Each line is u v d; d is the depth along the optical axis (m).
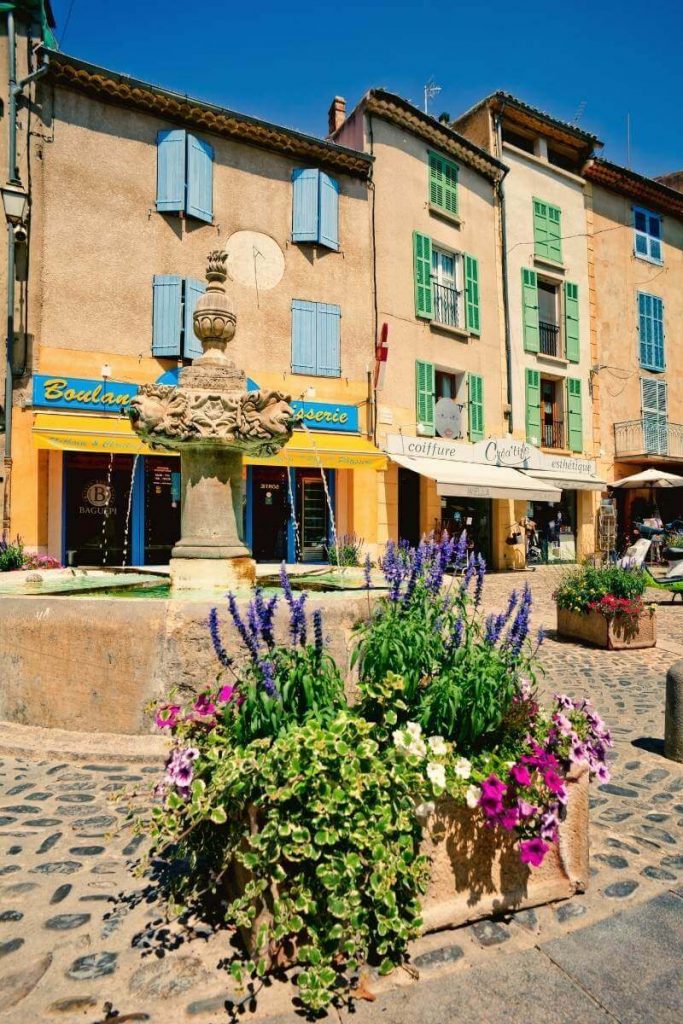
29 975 2.07
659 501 24.44
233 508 5.81
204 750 2.36
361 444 15.78
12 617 4.43
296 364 15.59
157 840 2.22
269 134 15.30
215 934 2.28
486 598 12.16
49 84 13.05
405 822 2.10
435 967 2.12
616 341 22.58
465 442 18.33
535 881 2.51
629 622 8.06
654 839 3.11
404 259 17.39
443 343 18.14
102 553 13.91
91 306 13.25
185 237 14.32
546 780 2.32
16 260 12.62
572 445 21.11
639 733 4.86
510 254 20.09
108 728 4.16
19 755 3.99
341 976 2.04
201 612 4.11
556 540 20.97
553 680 6.48
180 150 14.11
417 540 17.75
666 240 24.47
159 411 5.36
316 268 16.02
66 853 2.87
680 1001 1.98
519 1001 1.97
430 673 2.65
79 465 13.80
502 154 20.16
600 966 2.14
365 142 17.03
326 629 4.30
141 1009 1.92
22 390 12.56
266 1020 1.89
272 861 1.94
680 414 24.38
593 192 22.38
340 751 2.02
